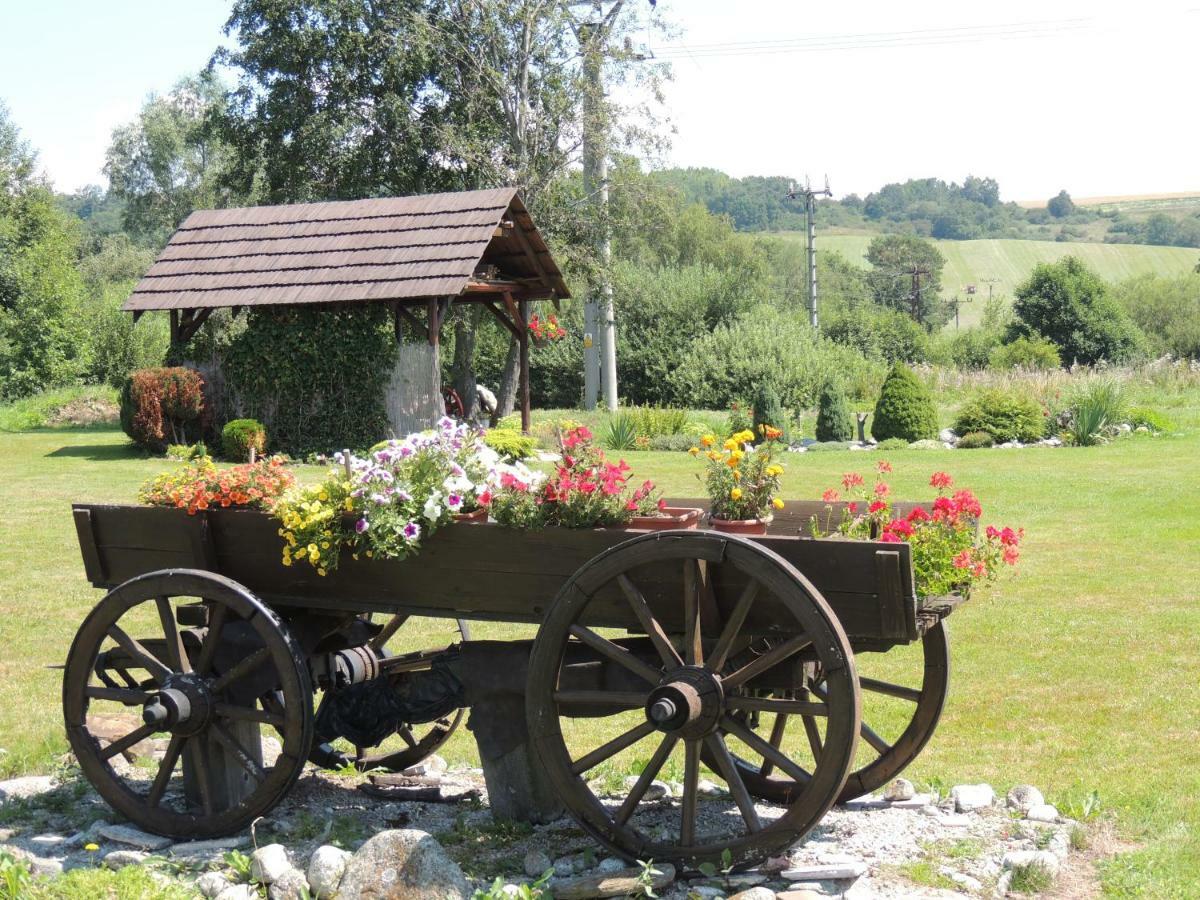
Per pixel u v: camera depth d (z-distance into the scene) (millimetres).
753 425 24328
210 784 4617
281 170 29062
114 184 61625
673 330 35625
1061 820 4641
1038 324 55656
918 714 4719
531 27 26484
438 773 5598
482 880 4062
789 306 63656
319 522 4449
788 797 4969
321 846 4145
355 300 19297
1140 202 164000
